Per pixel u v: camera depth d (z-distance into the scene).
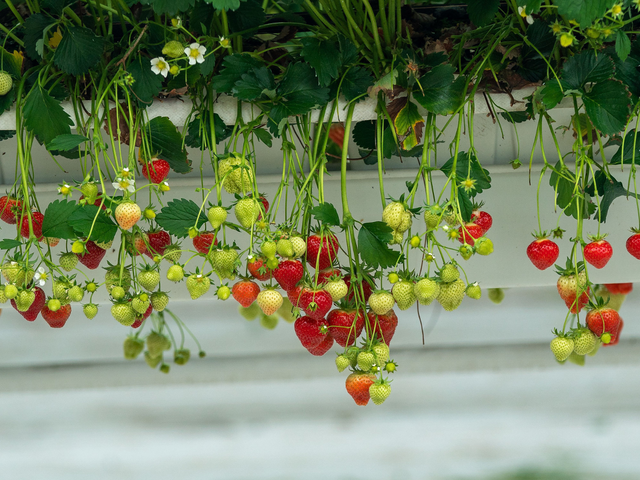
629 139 1.92
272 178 2.05
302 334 1.88
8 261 1.87
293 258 1.86
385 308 1.84
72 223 1.84
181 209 1.89
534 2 1.79
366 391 1.87
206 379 3.12
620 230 2.07
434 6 2.03
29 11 1.99
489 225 1.96
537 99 1.88
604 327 1.90
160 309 1.91
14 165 2.06
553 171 1.93
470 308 3.19
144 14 2.02
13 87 1.90
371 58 1.93
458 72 1.95
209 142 1.90
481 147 2.05
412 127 1.91
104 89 1.88
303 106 1.87
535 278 2.09
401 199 1.84
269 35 2.02
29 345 3.07
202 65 1.86
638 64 1.87
